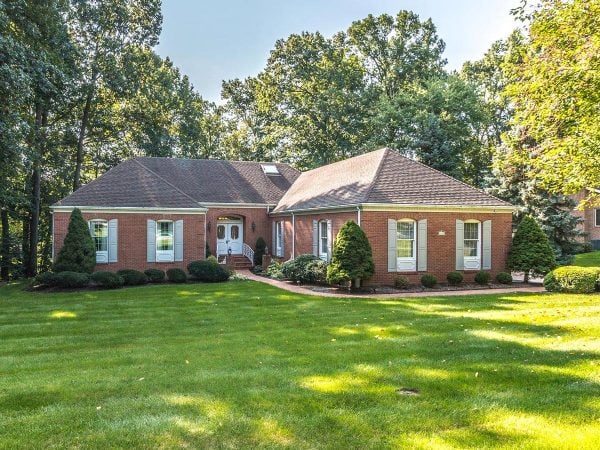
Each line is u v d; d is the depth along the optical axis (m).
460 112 37.72
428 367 7.50
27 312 14.04
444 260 20.84
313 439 4.90
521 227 21.30
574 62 11.91
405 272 20.30
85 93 28.80
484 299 15.96
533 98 13.13
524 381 6.73
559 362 7.66
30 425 5.32
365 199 19.59
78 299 16.66
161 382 6.89
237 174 32.56
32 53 19.11
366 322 11.86
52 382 6.98
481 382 6.71
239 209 30.06
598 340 9.25
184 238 24.56
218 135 50.00
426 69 43.28
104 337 10.62
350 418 5.41
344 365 7.71
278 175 33.84
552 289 17.94
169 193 25.02
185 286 20.33
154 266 23.94
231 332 10.94
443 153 35.28
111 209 23.14
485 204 21.36
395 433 5.03
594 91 11.45
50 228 32.06
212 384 6.74
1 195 22.97
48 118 30.52
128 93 31.25
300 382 6.78
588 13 11.77
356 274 18.22
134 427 5.22
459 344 9.15
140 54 31.91
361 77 42.00
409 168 22.52
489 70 44.09
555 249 26.42
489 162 40.19
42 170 29.52
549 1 13.02
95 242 23.00
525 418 5.40
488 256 21.45
